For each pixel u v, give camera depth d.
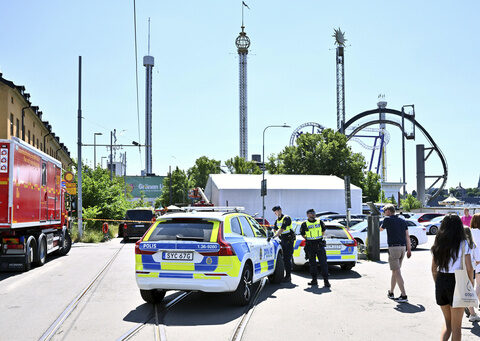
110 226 33.38
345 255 12.99
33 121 39.84
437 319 7.19
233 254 7.78
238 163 92.56
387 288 10.25
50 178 15.34
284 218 11.43
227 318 7.31
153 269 7.84
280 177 46.16
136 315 7.51
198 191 45.25
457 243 5.22
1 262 12.41
